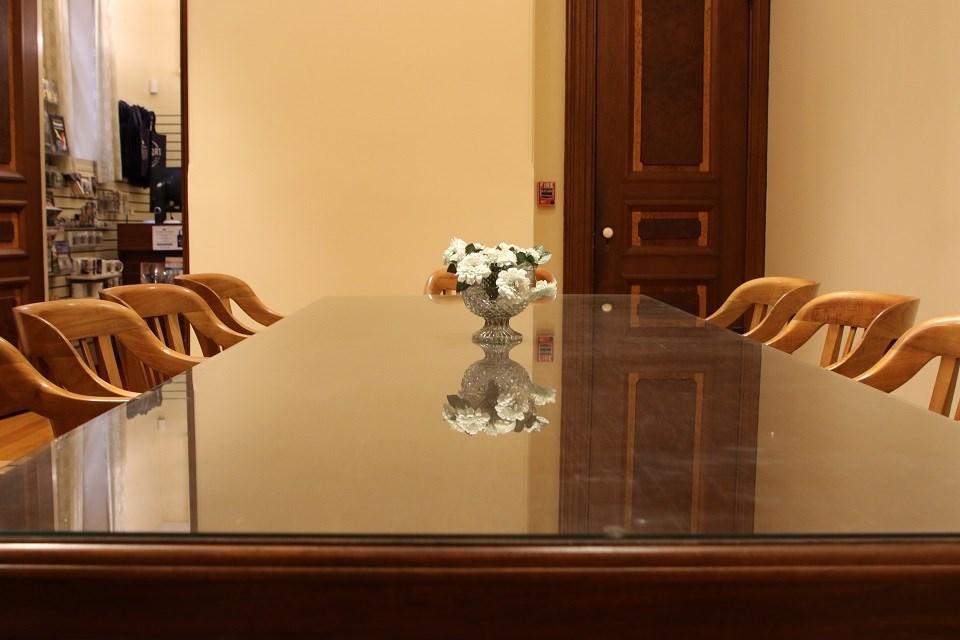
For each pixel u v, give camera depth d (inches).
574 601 32.9
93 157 312.2
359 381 65.0
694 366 72.1
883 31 152.9
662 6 205.2
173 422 52.3
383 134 190.1
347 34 188.9
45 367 75.3
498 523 34.3
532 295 88.4
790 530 34.0
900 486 39.6
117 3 358.6
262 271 191.8
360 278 191.6
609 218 208.1
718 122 207.2
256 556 32.9
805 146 186.1
